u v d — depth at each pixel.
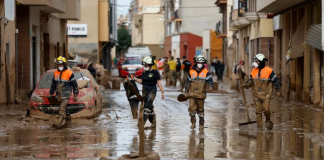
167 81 39.47
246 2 42.28
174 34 88.38
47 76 17.86
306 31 23.70
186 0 80.62
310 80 23.47
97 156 10.63
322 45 19.67
